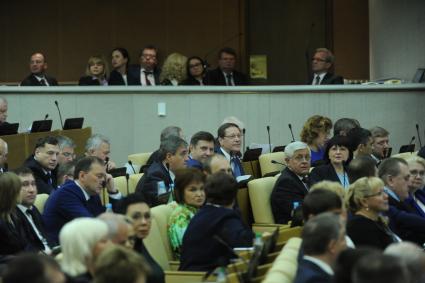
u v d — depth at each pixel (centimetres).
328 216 1308
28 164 2331
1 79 4166
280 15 4228
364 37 4206
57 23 4162
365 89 3462
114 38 4178
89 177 1931
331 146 2316
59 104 3412
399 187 2059
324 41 4222
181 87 3459
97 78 3522
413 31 3728
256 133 3459
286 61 4228
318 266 1284
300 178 2273
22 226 1794
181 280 1616
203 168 2052
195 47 4194
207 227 1688
